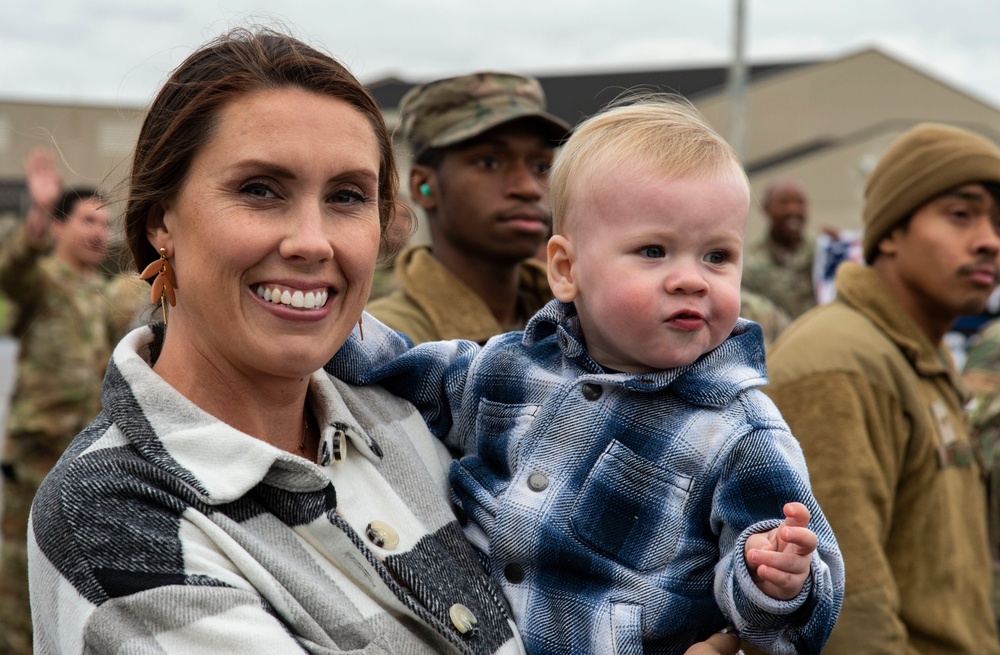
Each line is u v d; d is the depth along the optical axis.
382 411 2.04
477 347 2.23
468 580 1.82
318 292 1.70
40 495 1.65
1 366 9.52
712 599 1.87
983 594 3.08
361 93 1.77
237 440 1.66
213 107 1.66
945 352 3.39
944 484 3.04
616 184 1.96
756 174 22.91
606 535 1.88
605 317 1.96
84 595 1.51
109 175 1.94
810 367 2.95
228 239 1.65
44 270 5.52
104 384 1.78
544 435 1.97
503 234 3.27
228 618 1.50
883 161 3.38
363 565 1.68
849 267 3.30
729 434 1.88
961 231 3.23
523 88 3.34
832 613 1.78
